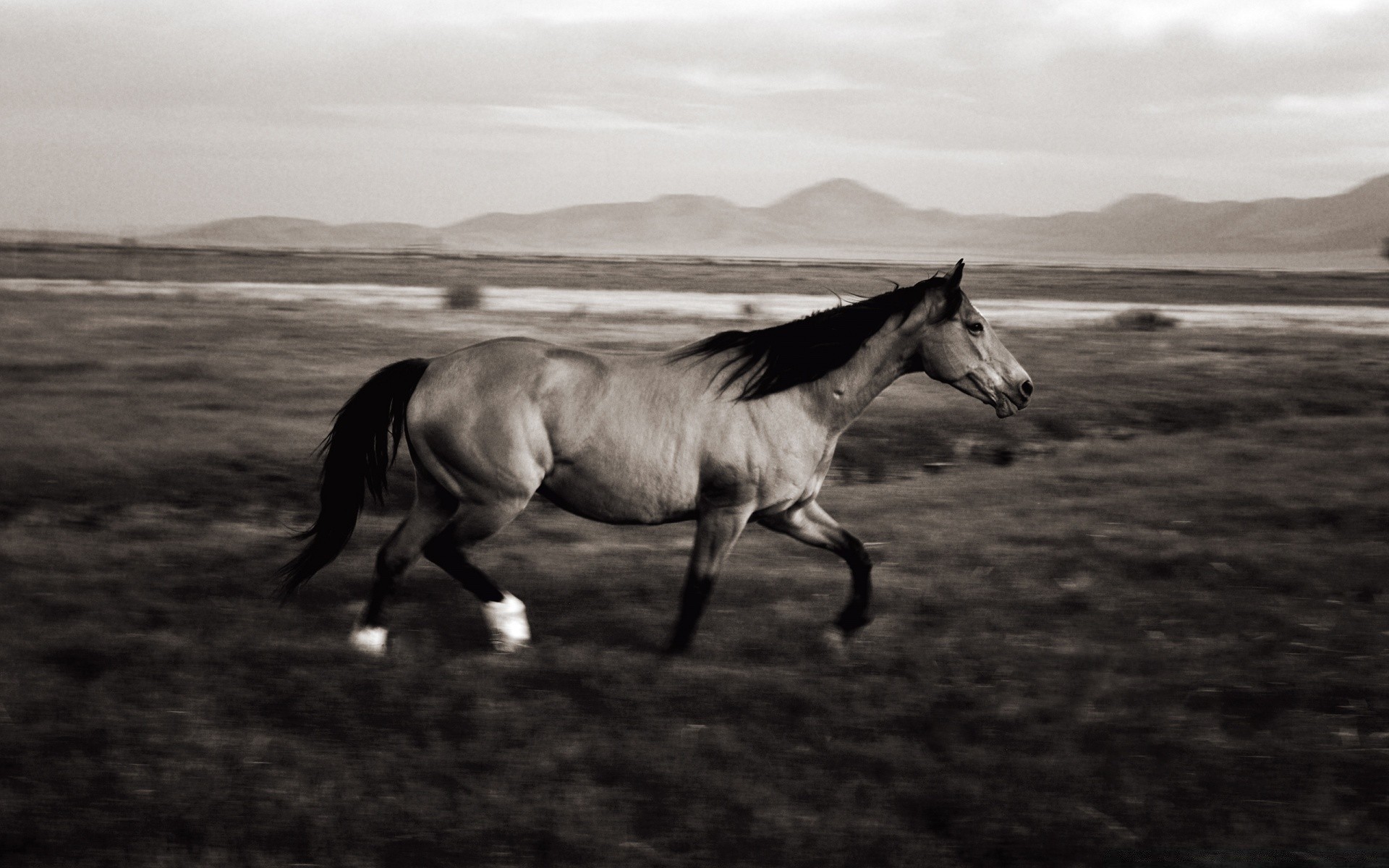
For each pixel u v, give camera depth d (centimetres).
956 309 620
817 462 632
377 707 543
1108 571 870
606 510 620
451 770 475
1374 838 450
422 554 637
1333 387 2152
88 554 835
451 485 614
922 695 584
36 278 4944
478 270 8988
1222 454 1446
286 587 653
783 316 3647
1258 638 704
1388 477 1287
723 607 754
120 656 606
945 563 894
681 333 2884
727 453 604
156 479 1138
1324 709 588
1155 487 1225
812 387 619
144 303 3356
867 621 674
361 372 1967
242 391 1709
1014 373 628
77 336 2353
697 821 441
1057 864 426
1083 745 526
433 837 423
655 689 573
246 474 1183
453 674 585
